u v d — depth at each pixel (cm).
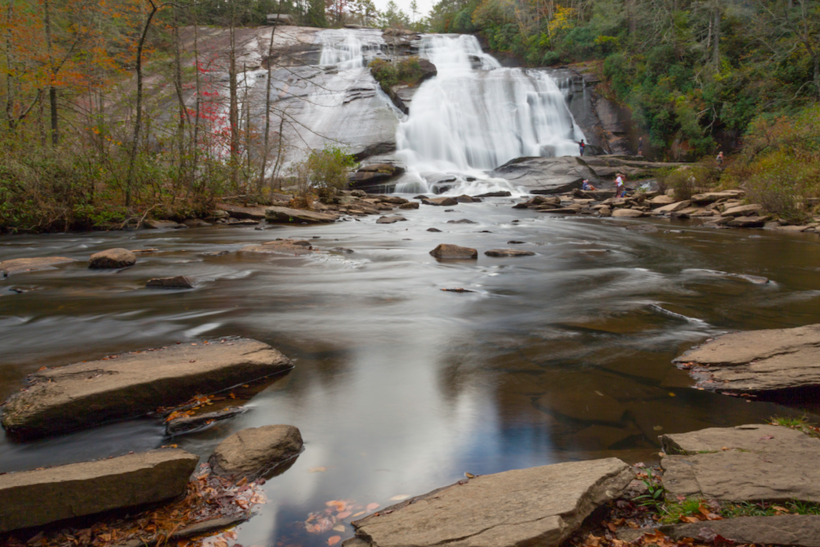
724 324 644
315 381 458
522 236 1602
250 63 4409
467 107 4022
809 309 722
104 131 1670
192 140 1995
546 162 3441
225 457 319
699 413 399
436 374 475
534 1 5509
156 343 549
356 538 251
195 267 996
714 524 243
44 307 692
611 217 2247
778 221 1883
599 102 4212
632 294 815
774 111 3303
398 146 3709
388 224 1908
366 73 4428
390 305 724
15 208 1536
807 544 224
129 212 1702
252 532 263
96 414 378
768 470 288
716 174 2688
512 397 427
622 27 4588
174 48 2162
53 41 2009
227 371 441
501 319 660
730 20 3975
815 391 420
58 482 260
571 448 348
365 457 336
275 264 1040
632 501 278
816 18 3394
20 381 439
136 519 273
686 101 3603
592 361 510
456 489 283
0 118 1936
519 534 230
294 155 3447
